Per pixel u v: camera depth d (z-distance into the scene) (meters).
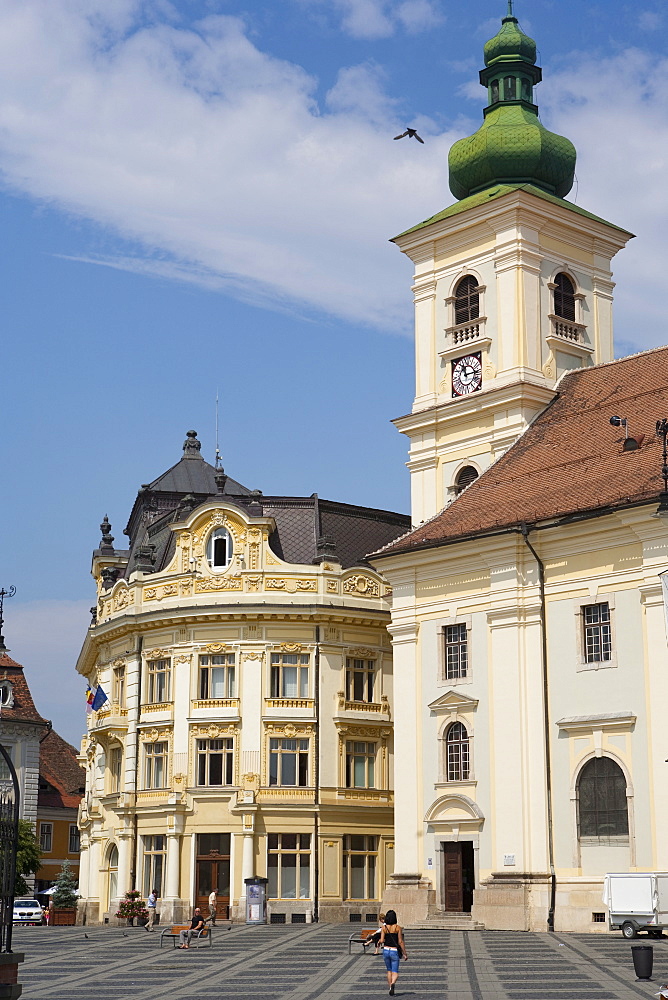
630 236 67.19
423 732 55.28
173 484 85.62
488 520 54.47
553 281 63.78
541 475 55.41
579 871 49.00
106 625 74.00
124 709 72.50
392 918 29.67
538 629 51.69
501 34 67.75
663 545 47.97
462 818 52.94
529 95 68.06
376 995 29.02
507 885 50.53
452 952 40.09
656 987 29.73
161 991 30.83
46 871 110.94
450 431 63.78
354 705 69.88
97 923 73.69
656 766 47.19
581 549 50.88
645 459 51.22
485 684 53.28
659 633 47.75
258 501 71.50
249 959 40.38
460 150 66.75
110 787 73.25
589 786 49.34
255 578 69.62
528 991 29.16
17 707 102.50
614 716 48.53
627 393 56.94
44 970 37.69
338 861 67.75
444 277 65.75
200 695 69.50
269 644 69.25
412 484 65.12
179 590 70.69
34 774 101.75
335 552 71.38
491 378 62.41
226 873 67.25
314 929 58.69
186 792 68.25
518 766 51.25
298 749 68.50
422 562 56.19
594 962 36.09
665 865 46.38
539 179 66.06
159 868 68.94
